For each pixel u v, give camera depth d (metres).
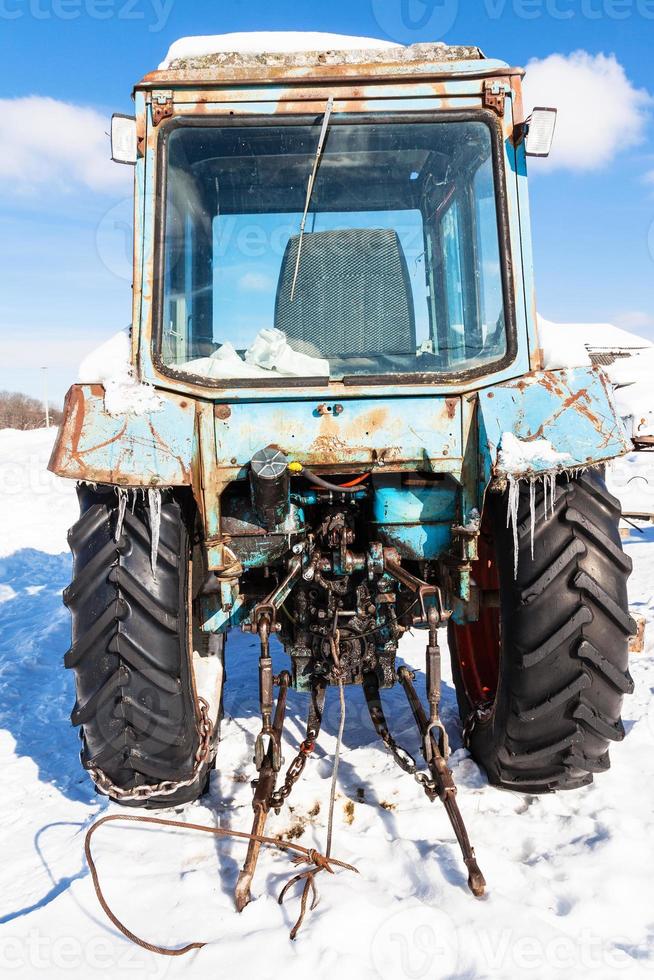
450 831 2.44
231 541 2.54
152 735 2.37
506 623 2.42
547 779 2.55
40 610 6.13
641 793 2.62
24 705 3.90
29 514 11.24
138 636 2.33
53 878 2.28
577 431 2.31
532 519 2.34
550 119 2.46
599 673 2.36
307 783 2.71
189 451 2.30
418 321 2.68
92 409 2.33
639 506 8.73
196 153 2.58
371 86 2.51
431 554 2.55
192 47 2.76
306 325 2.65
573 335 2.73
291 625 2.81
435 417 2.43
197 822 2.52
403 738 3.18
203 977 1.75
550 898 2.04
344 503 2.64
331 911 1.89
